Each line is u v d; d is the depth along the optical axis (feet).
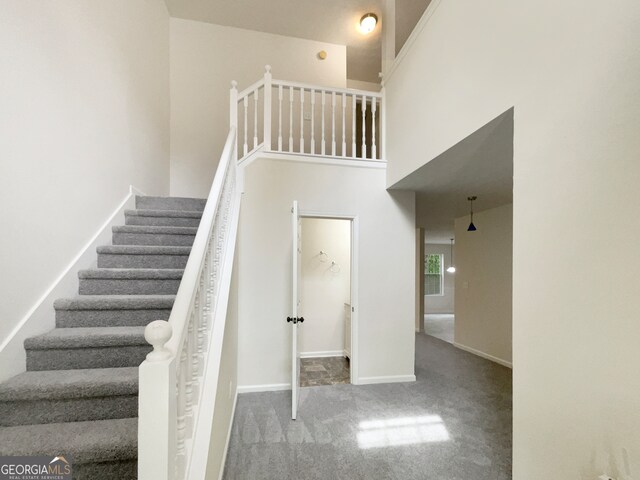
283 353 10.71
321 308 15.48
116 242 8.42
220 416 5.65
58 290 6.21
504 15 5.56
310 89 11.09
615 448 3.67
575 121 4.23
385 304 11.51
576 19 4.23
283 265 10.82
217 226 6.38
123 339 5.48
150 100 11.47
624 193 3.64
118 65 8.95
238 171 10.45
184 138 13.85
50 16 6.07
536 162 4.85
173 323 3.41
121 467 4.06
